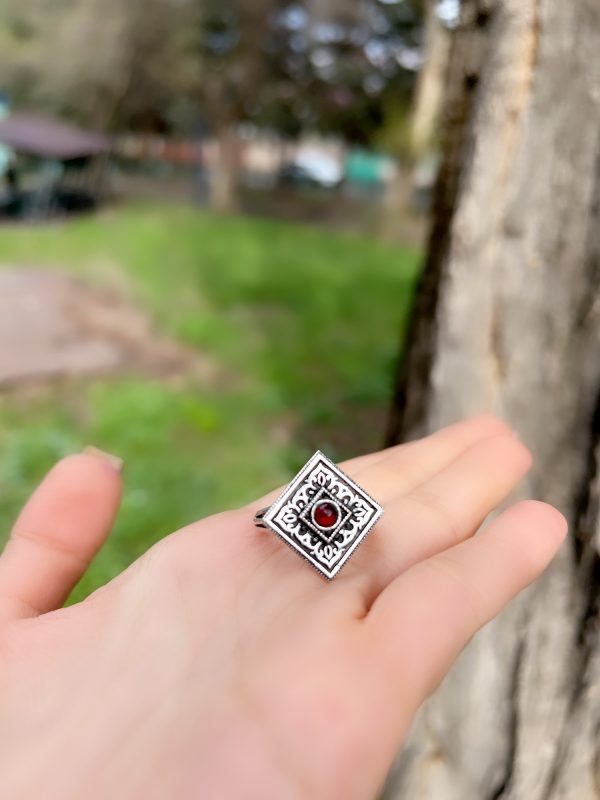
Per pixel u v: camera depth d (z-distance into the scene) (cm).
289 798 8
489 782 16
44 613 13
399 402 23
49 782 9
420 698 9
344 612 10
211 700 9
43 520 14
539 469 17
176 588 12
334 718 9
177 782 9
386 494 15
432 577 10
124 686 11
